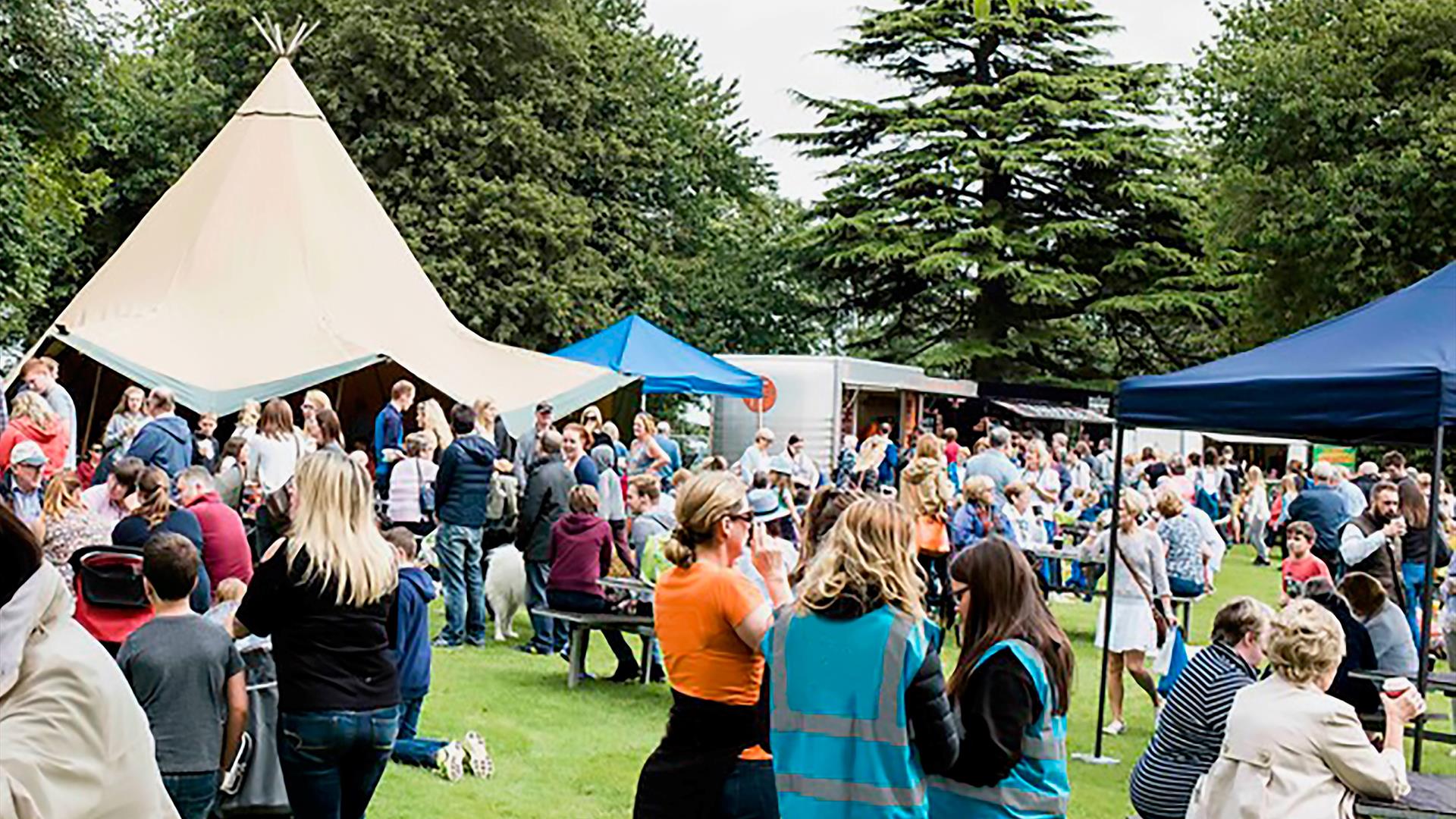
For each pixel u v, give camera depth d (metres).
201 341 16.30
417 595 7.81
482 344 18.66
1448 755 9.64
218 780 5.25
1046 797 4.20
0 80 25.89
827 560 4.14
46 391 11.75
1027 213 41.03
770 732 4.27
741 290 47.47
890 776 4.00
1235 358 8.52
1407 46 32.91
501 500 12.79
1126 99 40.88
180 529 7.38
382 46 35.19
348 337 16.89
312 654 4.94
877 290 42.56
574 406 17.95
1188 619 11.96
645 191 43.22
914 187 40.88
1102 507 21.89
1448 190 31.50
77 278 36.66
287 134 18.97
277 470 11.28
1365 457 33.84
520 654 11.41
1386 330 8.07
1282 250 33.53
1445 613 9.95
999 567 4.29
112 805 2.42
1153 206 39.91
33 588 2.38
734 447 26.27
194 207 18.30
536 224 36.06
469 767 7.68
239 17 37.34
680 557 4.73
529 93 37.31
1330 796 4.95
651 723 9.16
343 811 5.16
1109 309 39.16
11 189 25.47
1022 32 40.62
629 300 40.97
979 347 39.50
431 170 35.81
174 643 5.10
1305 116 33.69
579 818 7.00
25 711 2.35
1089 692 11.29
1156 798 5.95
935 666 4.05
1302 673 5.05
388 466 13.19
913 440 27.45
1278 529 23.17
